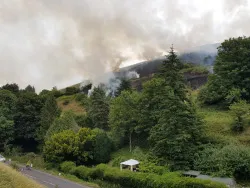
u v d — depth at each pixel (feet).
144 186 100.37
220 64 179.11
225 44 180.55
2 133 201.77
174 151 113.19
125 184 107.65
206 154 112.57
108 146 157.38
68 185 110.83
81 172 128.36
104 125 205.77
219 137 126.62
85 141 153.79
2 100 219.41
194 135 122.01
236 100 158.71
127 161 122.62
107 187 109.81
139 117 158.30
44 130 200.13
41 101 231.30
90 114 215.10
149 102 155.43
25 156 182.60
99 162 152.15
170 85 135.85
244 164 98.37
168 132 115.75
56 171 143.13
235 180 97.60
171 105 119.65
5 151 193.06
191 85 255.91
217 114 159.84
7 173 63.82
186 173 106.22
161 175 102.27
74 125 176.86
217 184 83.71
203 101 183.83
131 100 165.78
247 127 131.54
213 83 181.27
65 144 149.79
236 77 167.12
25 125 216.13
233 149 105.50
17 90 359.87
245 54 167.73
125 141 169.37
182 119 117.08
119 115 163.22
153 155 121.49
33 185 64.54
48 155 152.25
